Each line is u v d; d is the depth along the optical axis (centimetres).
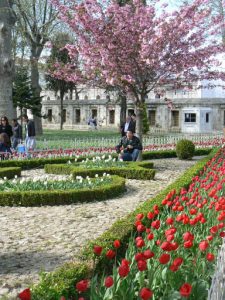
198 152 2712
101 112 6369
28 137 2142
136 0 1939
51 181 1259
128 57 1903
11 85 2356
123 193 1289
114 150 2280
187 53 1989
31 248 744
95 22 1891
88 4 1912
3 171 1562
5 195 1109
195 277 502
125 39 1883
